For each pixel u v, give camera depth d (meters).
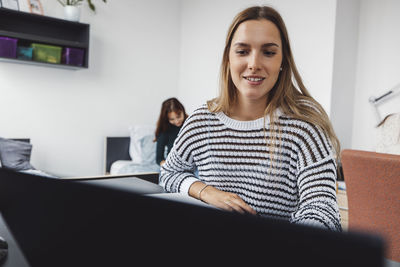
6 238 0.64
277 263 0.24
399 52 2.86
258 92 0.78
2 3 3.26
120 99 4.12
